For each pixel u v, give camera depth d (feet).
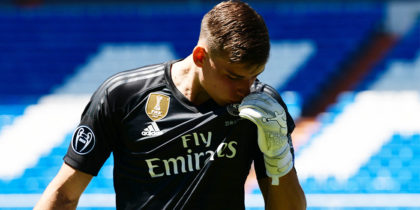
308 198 113.50
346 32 142.20
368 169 118.42
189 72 25.20
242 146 25.46
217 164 25.05
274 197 26.48
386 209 111.34
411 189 115.24
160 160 25.16
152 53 144.15
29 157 122.83
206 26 23.09
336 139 123.75
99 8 156.04
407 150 120.67
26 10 155.02
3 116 130.82
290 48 141.38
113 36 146.30
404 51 138.82
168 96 25.21
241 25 22.06
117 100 25.17
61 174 25.68
